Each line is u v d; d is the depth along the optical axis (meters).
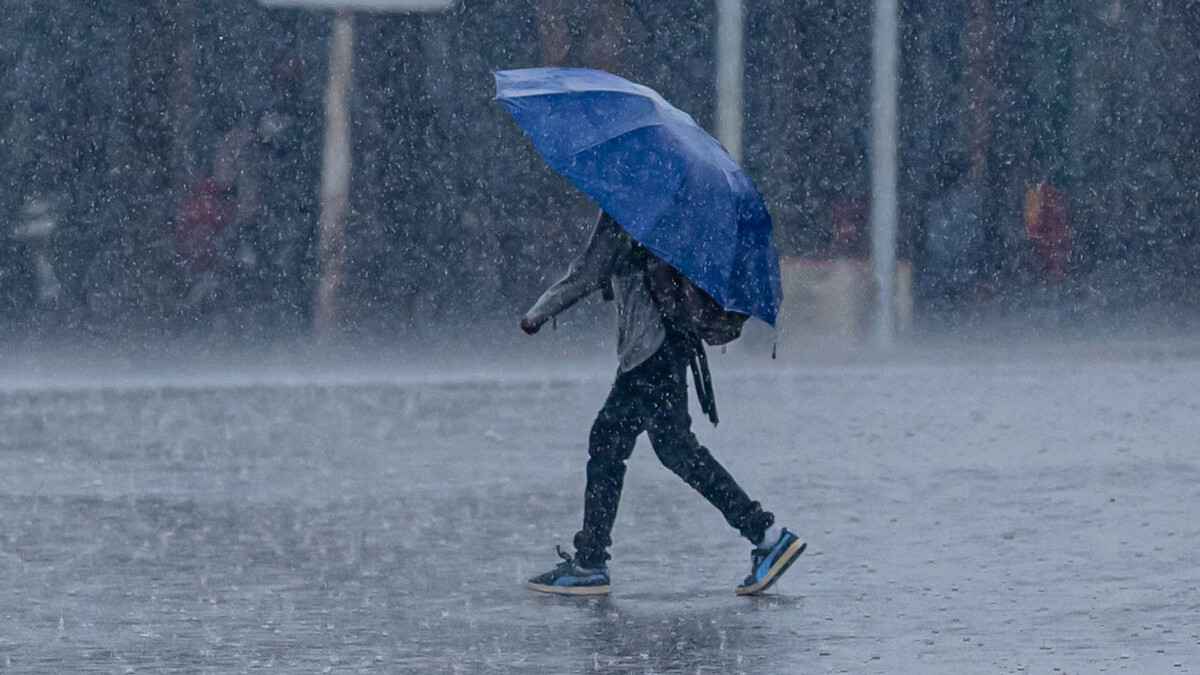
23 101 71.31
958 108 85.31
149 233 70.88
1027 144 85.56
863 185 83.25
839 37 83.38
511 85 21.88
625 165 20.86
